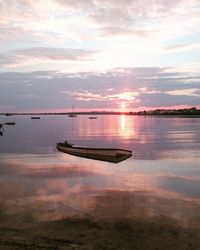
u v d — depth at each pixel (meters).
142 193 18.67
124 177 23.47
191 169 26.73
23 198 17.55
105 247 11.36
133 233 12.62
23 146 46.72
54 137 65.25
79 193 18.67
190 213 15.01
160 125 122.69
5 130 93.06
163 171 25.89
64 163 30.33
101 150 32.56
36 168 27.45
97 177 23.47
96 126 119.44
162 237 12.27
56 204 16.41
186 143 49.62
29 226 13.35
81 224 13.58
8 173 25.09
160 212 15.16
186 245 11.57
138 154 36.62
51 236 12.30
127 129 95.25
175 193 18.73
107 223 13.71
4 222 13.80
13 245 11.38
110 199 17.36
